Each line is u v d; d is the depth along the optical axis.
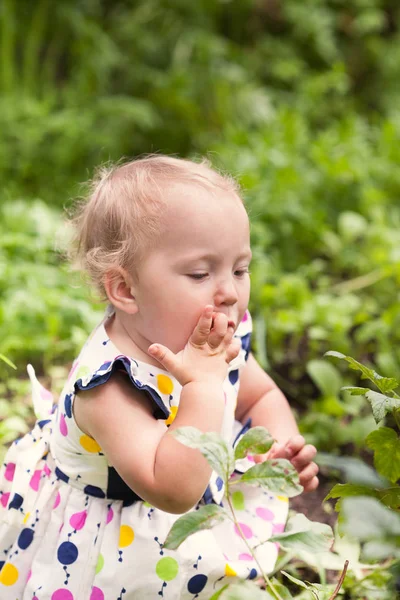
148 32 6.25
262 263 3.74
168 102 5.75
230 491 2.04
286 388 3.22
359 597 2.05
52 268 3.56
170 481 1.69
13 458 2.06
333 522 2.41
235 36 6.88
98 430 1.80
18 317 3.29
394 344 3.47
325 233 4.17
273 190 4.31
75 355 3.26
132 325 1.92
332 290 3.91
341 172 4.58
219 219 1.85
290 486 1.51
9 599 1.90
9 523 1.95
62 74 6.21
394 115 5.92
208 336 1.80
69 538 1.85
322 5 6.98
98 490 1.88
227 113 5.78
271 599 1.52
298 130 5.18
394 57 6.98
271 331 3.44
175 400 1.90
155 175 1.92
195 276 1.84
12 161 5.09
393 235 4.10
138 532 1.83
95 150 5.30
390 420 2.85
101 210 1.96
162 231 1.84
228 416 2.02
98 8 6.30
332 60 6.94
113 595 1.81
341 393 3.04
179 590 1.81
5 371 3.16
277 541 1.64
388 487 1.68
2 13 5.71
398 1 7.42
